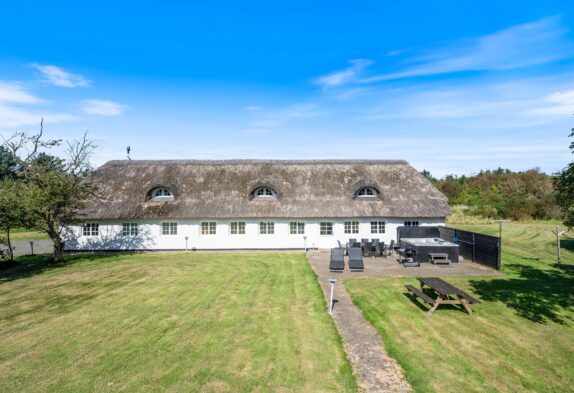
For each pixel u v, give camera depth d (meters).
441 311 13.15
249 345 10.38
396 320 12.24
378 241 25.78
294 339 10.75
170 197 29.19
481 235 21.97
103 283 18.11
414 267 21.17
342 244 28.52
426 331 11.28
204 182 30.08
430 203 28.83
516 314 12.77
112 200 28.41
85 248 28.16
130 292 16.31
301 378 8.55
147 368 9.11
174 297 15.37
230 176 30.69
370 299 14.63
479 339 10.66
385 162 32.97
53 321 12.66
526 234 35.88
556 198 13.88
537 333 11.08
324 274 19.52
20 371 9.05
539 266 21.27
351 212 28.09
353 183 29.89
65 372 8.98
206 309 13.66
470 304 13.94
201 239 28.50
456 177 78.62
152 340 10.83
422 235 27.72
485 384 8.18
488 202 56.16
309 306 13.81
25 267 22.59
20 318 13.05
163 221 28.38
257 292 15.89
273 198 29.06
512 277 18.47
